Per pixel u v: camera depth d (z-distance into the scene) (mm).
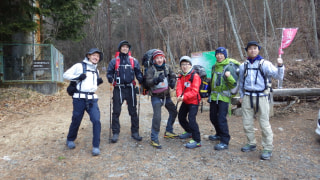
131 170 3102
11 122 5855
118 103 4090
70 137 3906
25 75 10453
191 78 3781
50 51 10625
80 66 3656
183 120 4297
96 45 34031
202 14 16359
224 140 3789
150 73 3775
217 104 3904
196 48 15695
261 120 3432
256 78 3430
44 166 3266
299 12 11633
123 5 37469
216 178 2857
